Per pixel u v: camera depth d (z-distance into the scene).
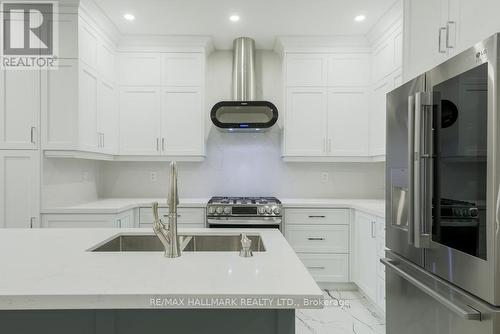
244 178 3.83
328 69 3.49
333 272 3.24
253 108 3.41
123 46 3.48
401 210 1.87
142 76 3.49
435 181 1.52
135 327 1.08
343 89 3.48
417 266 1.67
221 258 1.27
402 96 1.83
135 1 2.77
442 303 1.35
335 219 3.24
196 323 1.08
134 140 3.49
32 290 0.93
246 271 1.11
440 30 1.70
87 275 1.05
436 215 1.51
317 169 3.83
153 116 3.49
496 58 1.15
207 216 3.13
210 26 3.26
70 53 2.71
